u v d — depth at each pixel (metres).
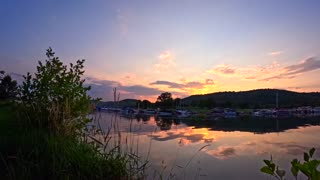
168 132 27.50
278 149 18.58
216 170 11.86
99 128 6.79
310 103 143.25
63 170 5.12
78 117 7.51
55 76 8.00
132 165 6.43
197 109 116.75
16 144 5.98
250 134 28.34
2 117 8.32
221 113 97.25
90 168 5.54
